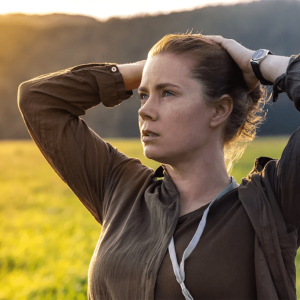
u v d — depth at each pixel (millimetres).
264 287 1592
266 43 110062
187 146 1781
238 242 1661
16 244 11547
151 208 1872
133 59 120688
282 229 1652
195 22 125750
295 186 1645
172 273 1657
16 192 22531
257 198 1706
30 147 52844
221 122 1820
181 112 1760
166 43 1818
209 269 1630
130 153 32219
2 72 112500
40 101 2203
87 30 130250
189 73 1774
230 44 1882
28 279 8469
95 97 2266
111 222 1979
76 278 7914
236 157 2076
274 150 31125
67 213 16438
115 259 1814
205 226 1722
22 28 128250
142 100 1894
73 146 2176
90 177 2197
